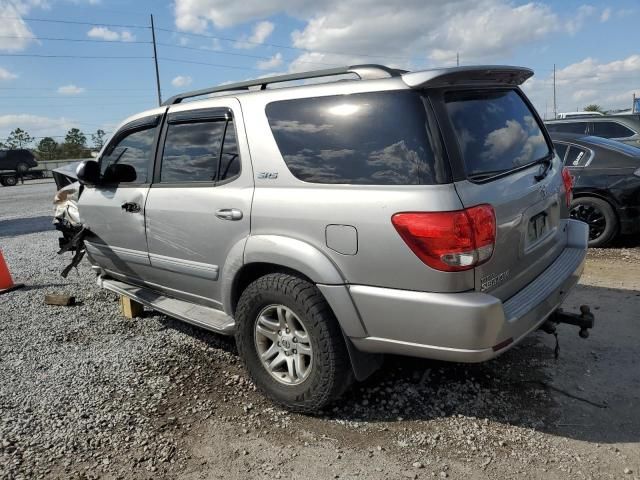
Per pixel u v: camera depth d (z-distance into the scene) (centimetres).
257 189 321
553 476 260
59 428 318
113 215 440
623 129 943
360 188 276
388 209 263
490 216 262
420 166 259
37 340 457
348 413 321
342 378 301
